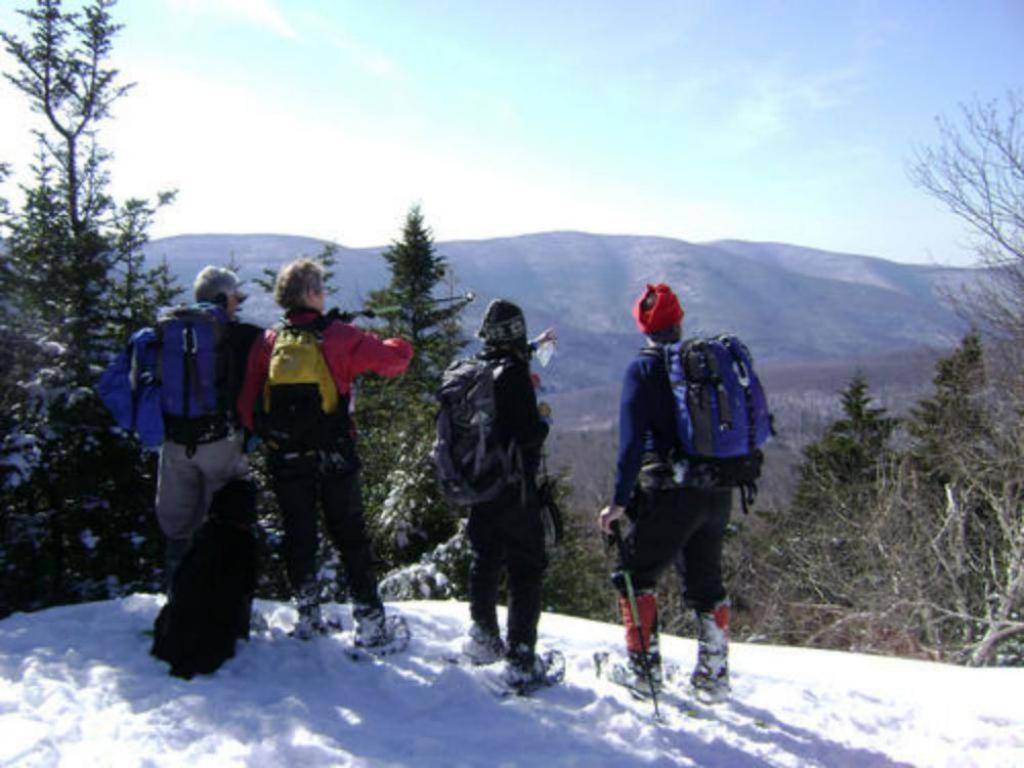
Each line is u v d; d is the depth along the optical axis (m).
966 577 12.29
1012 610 11.65
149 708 3.17
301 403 3.44
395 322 16.36
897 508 13.12
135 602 4.24
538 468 3.51
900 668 4.44
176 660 3.49
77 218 10.55
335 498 3.66
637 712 3.42
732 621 16.88
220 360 3.74
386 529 9.98
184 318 3.75
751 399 3.35
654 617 3.59
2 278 7.80
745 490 3.43
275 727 3.04
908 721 3.69
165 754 2.82
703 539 3.52
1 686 3.25
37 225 9.99
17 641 3.72
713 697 3.58
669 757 3.07
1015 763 3.30
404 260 19.06
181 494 3.89
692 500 3.36
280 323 3.65
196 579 3.58
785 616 15.41
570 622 4.84
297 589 3.85
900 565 12.27
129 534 8.13
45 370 6.93
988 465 12.74
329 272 15.61
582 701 3.52
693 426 3.28
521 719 3.27
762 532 18.22
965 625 11.66
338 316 3.64
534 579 3.53
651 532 3.44
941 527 13.02
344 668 3.64
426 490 10.05
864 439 22.09
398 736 3.07
